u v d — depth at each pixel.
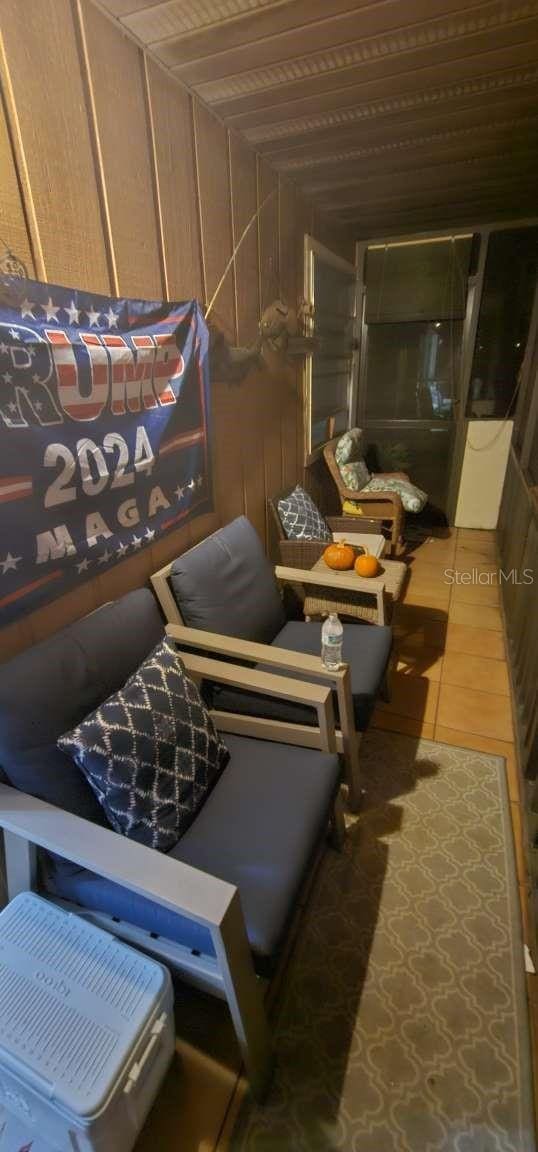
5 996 0.95
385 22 1.30
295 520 2.51
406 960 1.27
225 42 1.36
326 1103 1.04
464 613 2.93
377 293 3.84
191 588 1.66
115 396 1.34
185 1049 1.12
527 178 2.56
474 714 2.11
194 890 0.84
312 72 1.52
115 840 0.93
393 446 4.23
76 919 1.06
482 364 3.77
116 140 1.31
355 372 4.06
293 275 2.62
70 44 1.14
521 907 1.38
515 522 2.94
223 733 1.47
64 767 1.06
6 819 0.98
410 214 3.14
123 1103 0.88
